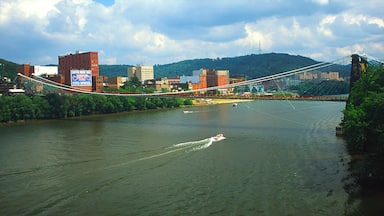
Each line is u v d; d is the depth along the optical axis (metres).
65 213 51.75
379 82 89.81
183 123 155.12
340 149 88.06
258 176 67.69
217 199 56.38
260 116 176.88
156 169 73.31
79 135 122.38
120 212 52.06
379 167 66.81
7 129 145.88
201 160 80.50
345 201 54.62
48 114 190.62
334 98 156.75
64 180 66.62
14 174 70.94
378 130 64.56
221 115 192.12
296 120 151.50
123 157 84.19
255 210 52.03
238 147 94.12
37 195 58.84
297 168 72.38
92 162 79.75
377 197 55.84
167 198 57.16
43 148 98.06
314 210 51.66
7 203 55.44
